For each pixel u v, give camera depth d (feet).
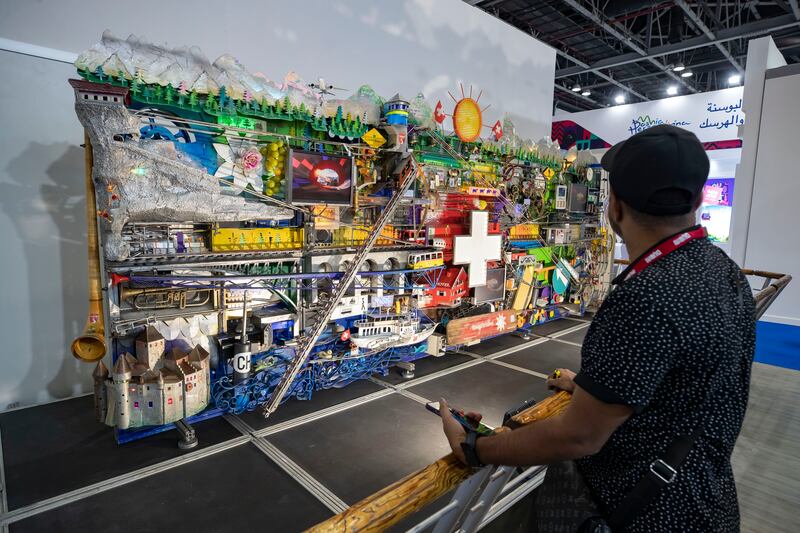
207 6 15.67
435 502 10.25
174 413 11.81
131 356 11.91
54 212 14.47
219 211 12.30
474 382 17.52
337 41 18.86
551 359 20.53
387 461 11.91
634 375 3.06
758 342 23.65
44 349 14.66
